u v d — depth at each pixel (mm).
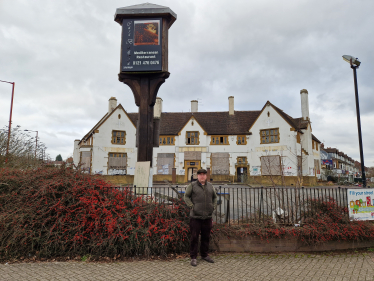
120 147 30016
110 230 5281
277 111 29609
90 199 5695
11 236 5242
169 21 8719
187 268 4961
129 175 29281
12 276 4457
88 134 32500
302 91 32188
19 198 5672
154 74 8406
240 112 35469
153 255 5582
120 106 30609
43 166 7195
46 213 5445
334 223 6328
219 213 6785
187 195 5324
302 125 31062
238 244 6016
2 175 6242
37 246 5410
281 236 6055
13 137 10367
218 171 31891
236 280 4430
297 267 5062
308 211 6750
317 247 6090
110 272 4699
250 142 31516
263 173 29344
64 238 5410
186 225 5863
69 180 5984
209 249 5984
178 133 32875
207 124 34219
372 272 4809
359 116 8828
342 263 5293
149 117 8406
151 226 5629
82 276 4500
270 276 4613
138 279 4414
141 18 8438
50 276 4484
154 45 8320
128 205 6129
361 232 6176
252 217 7105
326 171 34625
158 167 32594
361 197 6723
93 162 28641
